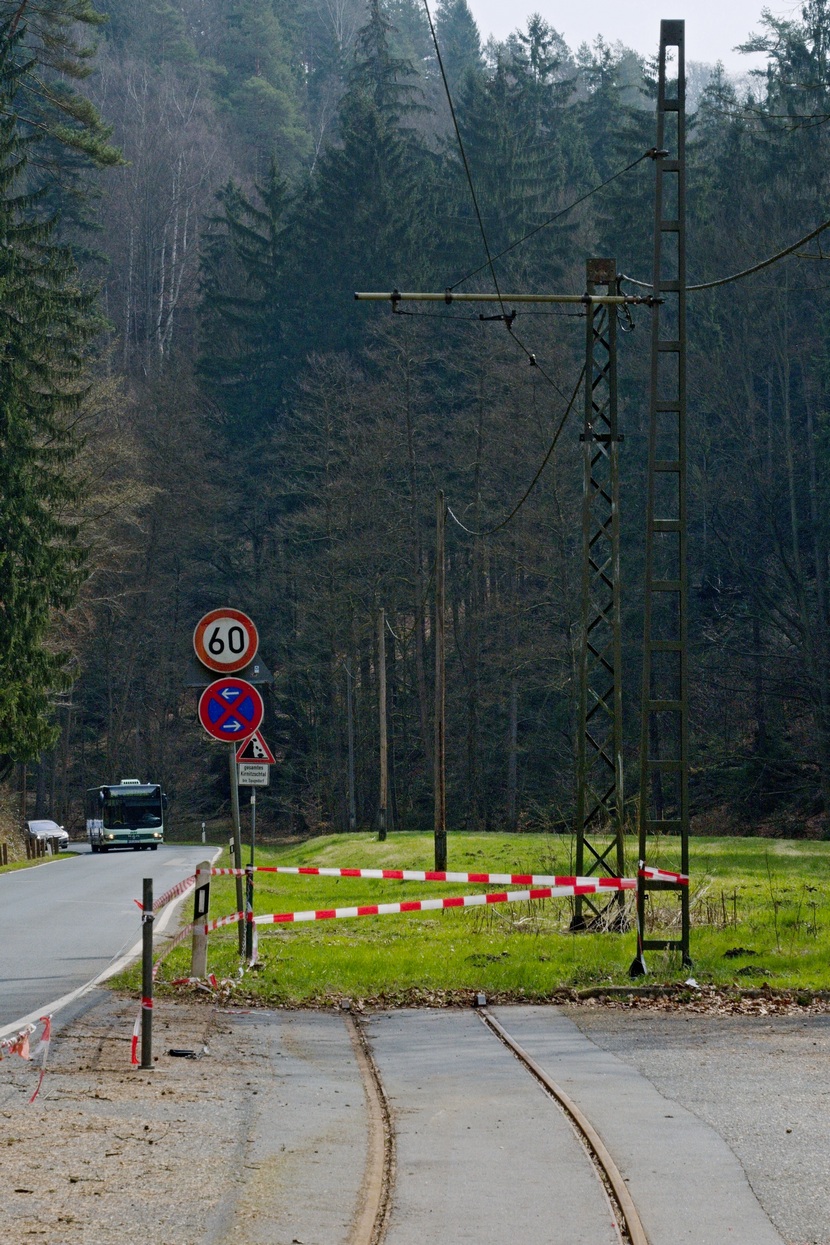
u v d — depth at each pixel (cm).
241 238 9731
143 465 8688
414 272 8619
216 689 1847
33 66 5581
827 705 6000
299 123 13975
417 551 7781
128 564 9069
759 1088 1123
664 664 6950
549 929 2373
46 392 5694
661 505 7088
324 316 9038
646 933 2238
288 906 2948
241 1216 757
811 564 6775
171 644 9850
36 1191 794
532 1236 733
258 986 1758
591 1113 1027
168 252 12131
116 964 1956
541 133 10100
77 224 9450
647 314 7288
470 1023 1514
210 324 10100
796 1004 1620
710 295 6431
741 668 6506
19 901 3309
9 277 5388
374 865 4528
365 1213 768
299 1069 1227
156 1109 1017
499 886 3303
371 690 8669
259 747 2362
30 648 5369
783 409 6438
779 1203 794
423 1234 737
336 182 8950
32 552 5334
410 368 7725
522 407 6844
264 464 9581
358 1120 1009
